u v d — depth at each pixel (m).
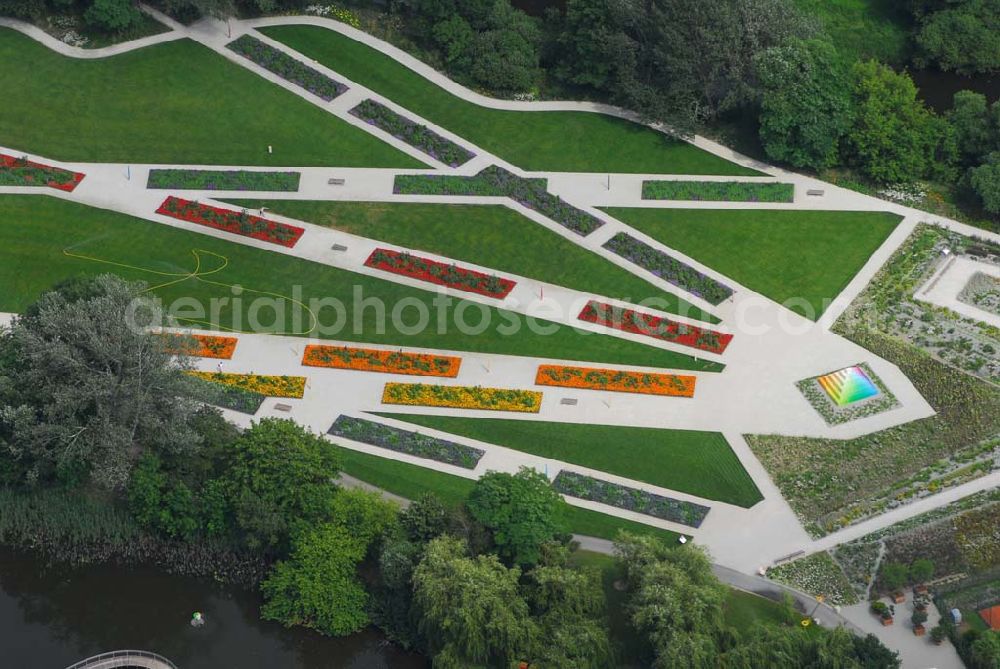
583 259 189.88
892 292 184.50
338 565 149.62
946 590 150.25
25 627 152.50
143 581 155.62
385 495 161.62
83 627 152.25
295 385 174.25
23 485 160.38
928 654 144.75
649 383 173.88
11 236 192.62
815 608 149.25
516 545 147.25
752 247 191.25
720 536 157.50
